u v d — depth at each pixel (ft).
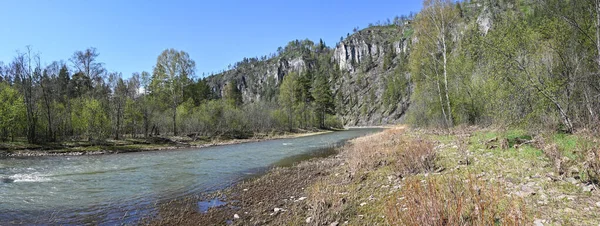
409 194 16.56
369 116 422.82
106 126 114.62
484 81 54.70
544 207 15.70
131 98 128.47
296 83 245.45
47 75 134.31
